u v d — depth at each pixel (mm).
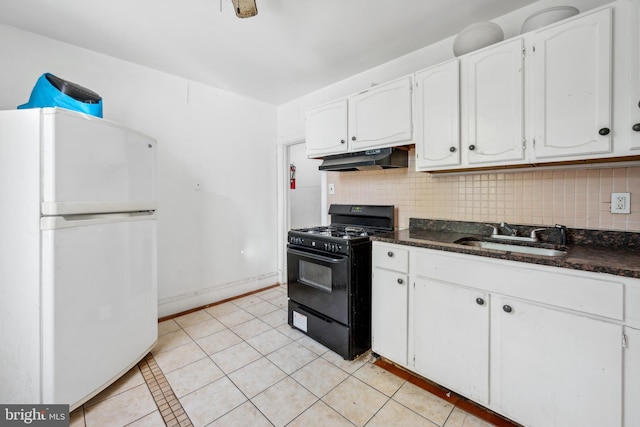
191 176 2672
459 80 1628
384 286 1774
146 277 1850
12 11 1659
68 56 2020
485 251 1319
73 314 1381
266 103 3311
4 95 1797
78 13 1688
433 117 1741
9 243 1323
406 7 1670
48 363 1307
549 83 1323
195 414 1420
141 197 1796
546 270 1160
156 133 2443
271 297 3053
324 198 2963
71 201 1362
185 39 1984
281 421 1373
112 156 1574
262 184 3291
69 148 1353
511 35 1730
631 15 1126
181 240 2619
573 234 1531
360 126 2160
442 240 1649
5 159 1320
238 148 3045
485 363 1347
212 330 2305
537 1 1618
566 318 1118
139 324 1784
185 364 1842
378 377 1708
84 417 1396
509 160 1460
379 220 2391
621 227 1408
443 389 1599
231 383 1655
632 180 1376
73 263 1380
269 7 1646
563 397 1138
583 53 1231
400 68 2262
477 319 1363
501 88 1474
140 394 1565
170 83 2520
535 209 1665
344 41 2033
